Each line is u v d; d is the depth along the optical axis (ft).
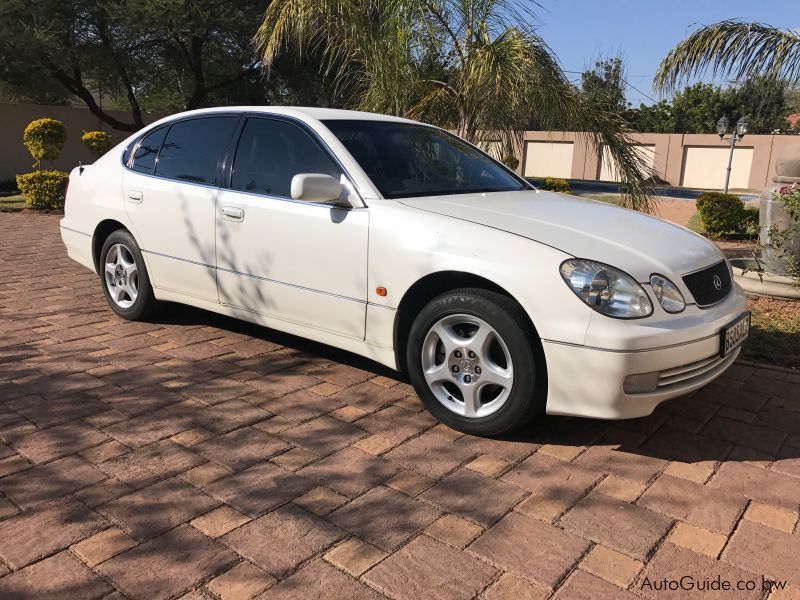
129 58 63.41
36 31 53.67
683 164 120.78
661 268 10.48
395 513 9.05
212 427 11.53
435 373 11.46
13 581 7.61
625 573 7.89
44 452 10.55
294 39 26.91
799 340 16.33
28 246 28.86
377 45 24.40
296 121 13.83
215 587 7.57
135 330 16.83
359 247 12.03
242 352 15.33
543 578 7.79
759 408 12.50
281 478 9.91
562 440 11.22
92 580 7.65
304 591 7.53
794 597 7.52
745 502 9.43
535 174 131.23
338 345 12.96
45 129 50.21
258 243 13.67
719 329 10.68
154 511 9.01
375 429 11.57
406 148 14.11
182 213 15.15
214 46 63.31
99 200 17.46
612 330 9.73
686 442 11.18
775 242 21.33
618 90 25.66
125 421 11.69
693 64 26.48
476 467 10.30
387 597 7.45
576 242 10.63
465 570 7.91
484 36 24.17
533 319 10.16
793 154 22.09
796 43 24.58
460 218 11.39
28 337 16.16
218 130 15.19
